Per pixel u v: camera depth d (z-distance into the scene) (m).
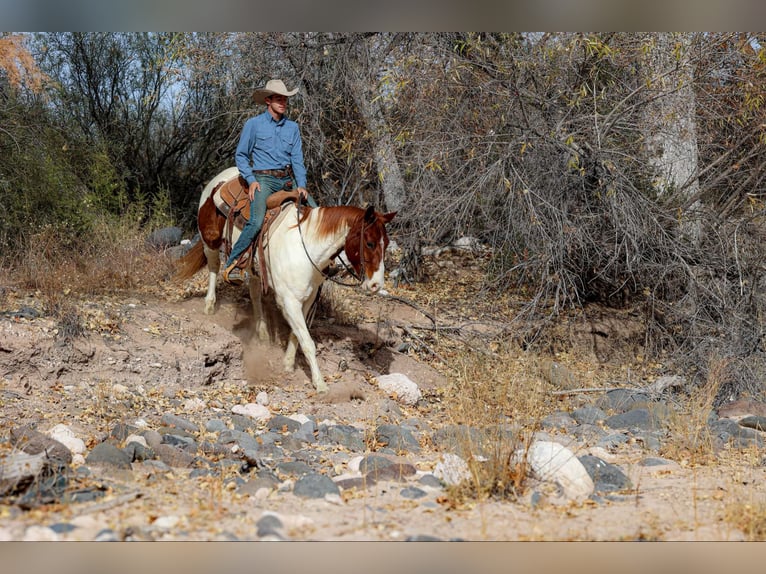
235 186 8.32
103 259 9.88
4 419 6.23
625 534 4.59
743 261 9.79
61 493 4.78
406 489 5.30
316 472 5.80
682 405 8.25
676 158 10.23
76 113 13.41
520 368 9.09
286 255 7.72
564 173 9.66
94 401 6.92
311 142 11.88
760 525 4.78
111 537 4.09
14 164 10.81
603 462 5.94
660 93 9.62
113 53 13.90
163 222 12.91
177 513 4.60
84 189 11.90
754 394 8.94
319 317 9.68
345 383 8.23
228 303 9.37
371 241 7.31
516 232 10.02
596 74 9.65
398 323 10.10
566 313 10.75
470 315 10.75
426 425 7.45
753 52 9.73
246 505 4.86
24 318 7.52
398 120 10.57
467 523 4.70
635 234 9.46
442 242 12.47
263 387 8.02
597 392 8.98
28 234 10.26
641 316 10.64
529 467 5.62
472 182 9.98
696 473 6.11
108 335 7.79
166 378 7.68
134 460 5.64
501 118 9.61
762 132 9.59
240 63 12.02
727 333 9.52
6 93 11.55
